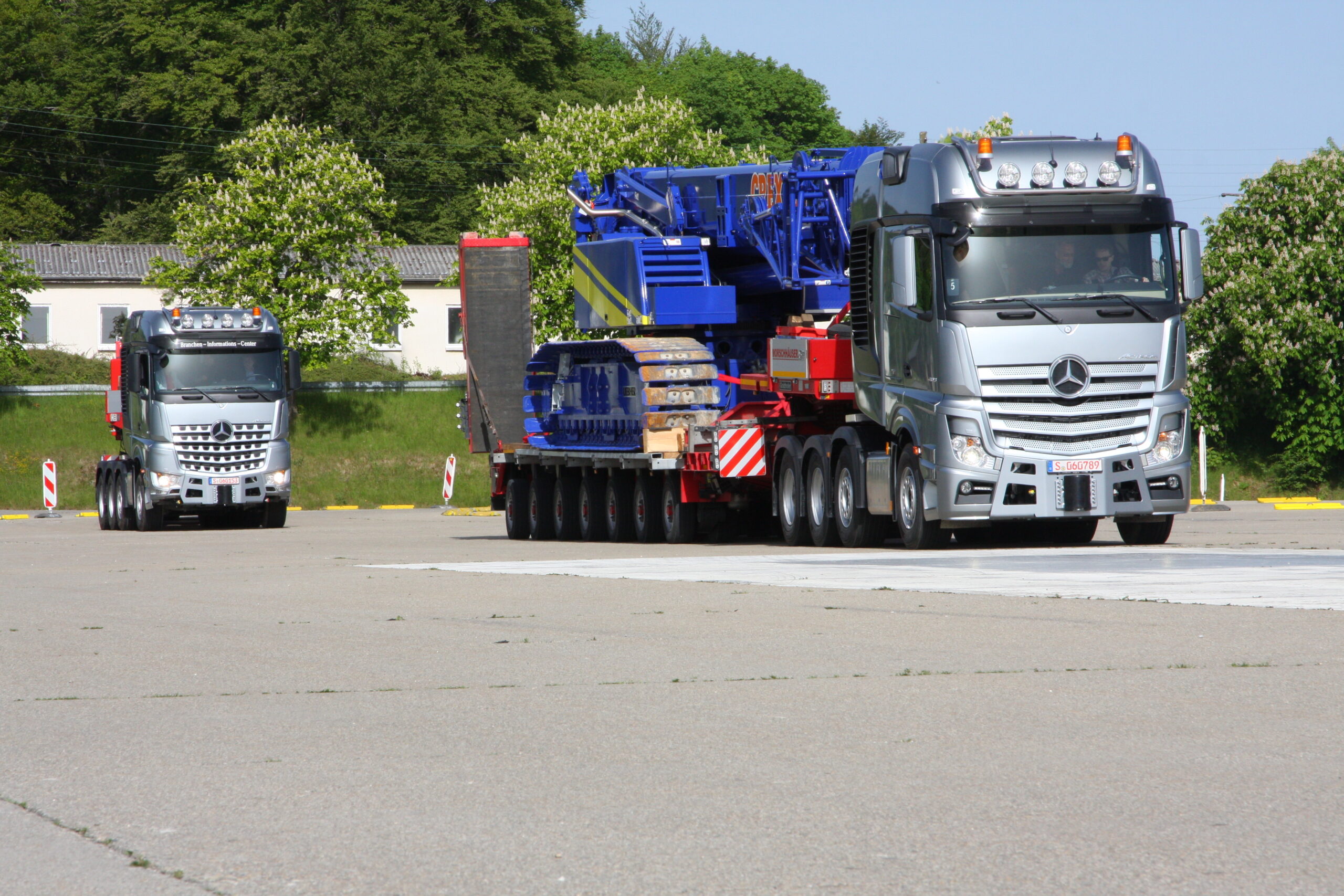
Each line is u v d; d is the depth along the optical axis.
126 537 60.94
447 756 13.44
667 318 48.12
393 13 153.38
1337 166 89.12
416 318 141.00
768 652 19.39
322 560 40.94
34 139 162.12
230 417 70.06
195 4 155.12
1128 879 9.36
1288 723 14.11
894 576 29.17
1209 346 90.50
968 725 14.30
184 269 111.06
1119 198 35.94
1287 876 9.38
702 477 45.12
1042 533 42.28
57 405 106.12
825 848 10.16
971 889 9.21
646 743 13.82
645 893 9.24
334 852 10.29
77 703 16.81
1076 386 35.41
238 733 14.73
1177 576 27.80
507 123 154.50
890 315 37.81
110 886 9.59
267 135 112.81
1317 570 28.98
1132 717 14.51
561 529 52.72
